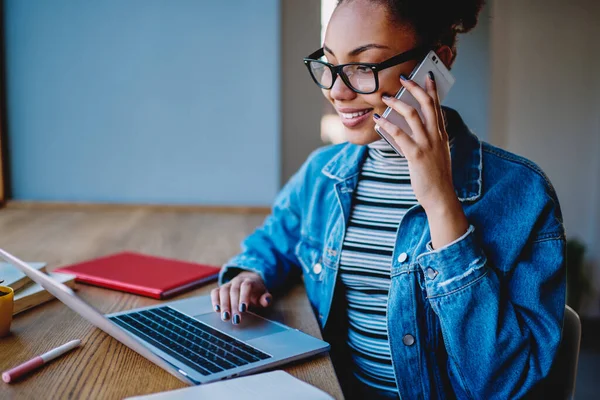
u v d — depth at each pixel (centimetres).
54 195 263
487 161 109
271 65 258
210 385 72
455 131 112
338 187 118
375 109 101
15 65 255
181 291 120
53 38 254
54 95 257
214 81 259
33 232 191
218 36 256
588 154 356
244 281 114
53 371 80
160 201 265
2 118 255
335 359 119
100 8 253
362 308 114
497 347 95
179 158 263
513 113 348
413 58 98
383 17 95
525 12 338
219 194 266
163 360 79
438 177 95
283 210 133
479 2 108
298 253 127
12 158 260
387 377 111
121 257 144
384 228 112
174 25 255
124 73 257
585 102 349
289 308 112
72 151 261
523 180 106
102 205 254
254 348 87
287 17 268
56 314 102
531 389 96
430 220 96
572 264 352
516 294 100
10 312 92
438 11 99
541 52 343
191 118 261
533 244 102
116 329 83
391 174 115
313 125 276
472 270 95
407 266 107
